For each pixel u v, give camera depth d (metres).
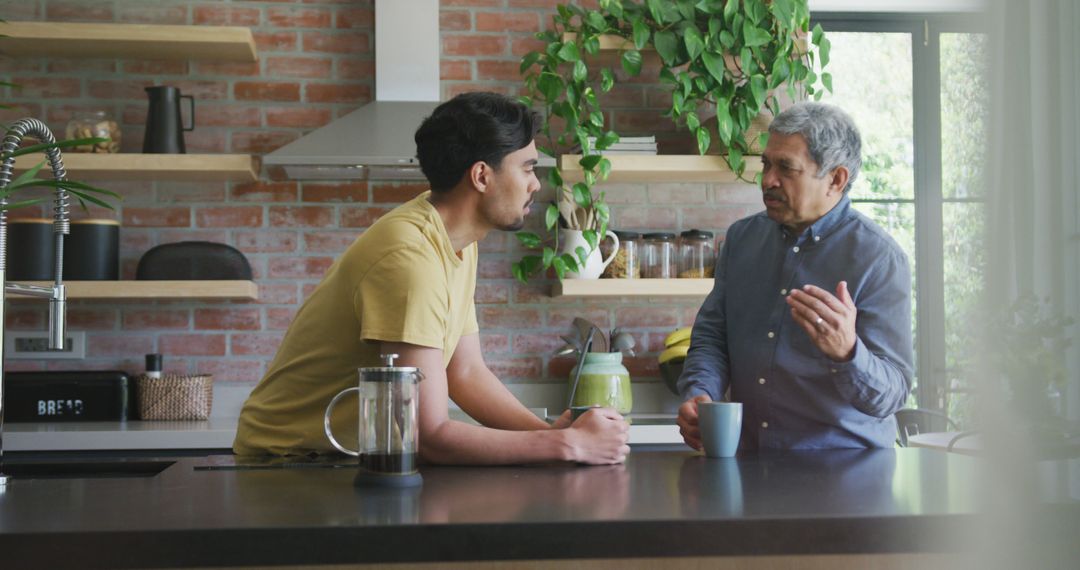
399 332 1.47
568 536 0.97
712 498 1.14
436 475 1.38
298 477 1.36
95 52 3.45
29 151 1.44
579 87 3.47
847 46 3.87
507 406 1.90
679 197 3.72
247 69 3.59
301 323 1.71
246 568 1.00
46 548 0.92
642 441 3.12
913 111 3.84
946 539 0.35
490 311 3.62
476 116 1.62
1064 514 0.29
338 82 3.62
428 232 1.58
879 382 1.84
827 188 2.10
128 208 3.51
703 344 2.28
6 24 3.23
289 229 3.56
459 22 3.65
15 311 3.40
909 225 3.82
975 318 0.29
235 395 3.50
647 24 3.50
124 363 3.48
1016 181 0.27
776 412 2.13
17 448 2.86
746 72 3.38
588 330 3.49
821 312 1.73
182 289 3.24
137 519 0.99
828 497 1.15
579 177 3.55
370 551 0.94
